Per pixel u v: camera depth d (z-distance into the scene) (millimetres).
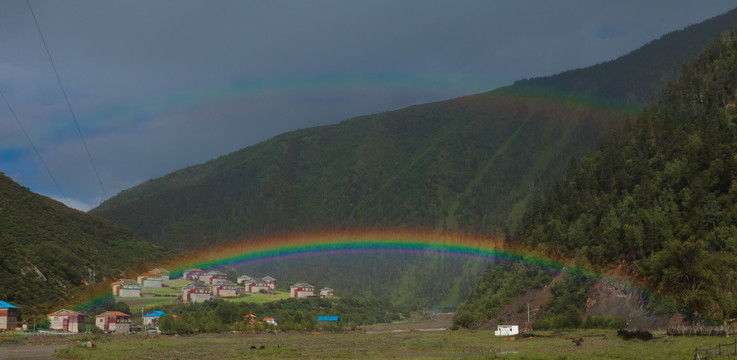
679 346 116812
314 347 173750
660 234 199000
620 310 195250
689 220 197500
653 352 111000
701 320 154000
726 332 130500
